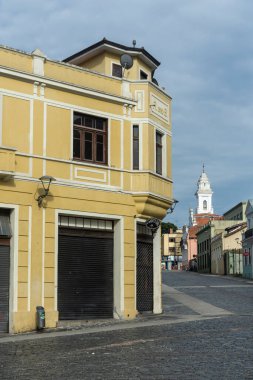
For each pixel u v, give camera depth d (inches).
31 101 801.6
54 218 807.1
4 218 770.8
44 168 804.6
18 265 763.4
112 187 881.5
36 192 791.1
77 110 852.0
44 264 789.2
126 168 906.1
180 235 5728.3
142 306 939.3
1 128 768.3
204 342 573.9
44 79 809.5
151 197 912.3
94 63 1037.2
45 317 778.2
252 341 577.0
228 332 660.1
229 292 1513.3
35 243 783.1
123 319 863.1
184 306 1089.4
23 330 753.6
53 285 794.8
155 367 435.5
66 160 829.8
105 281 871.1
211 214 5708.7
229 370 418.0
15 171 772.0
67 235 832.9
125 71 971.3
